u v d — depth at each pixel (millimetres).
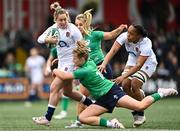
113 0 76125
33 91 64312
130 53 33531
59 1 75000
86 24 33594
